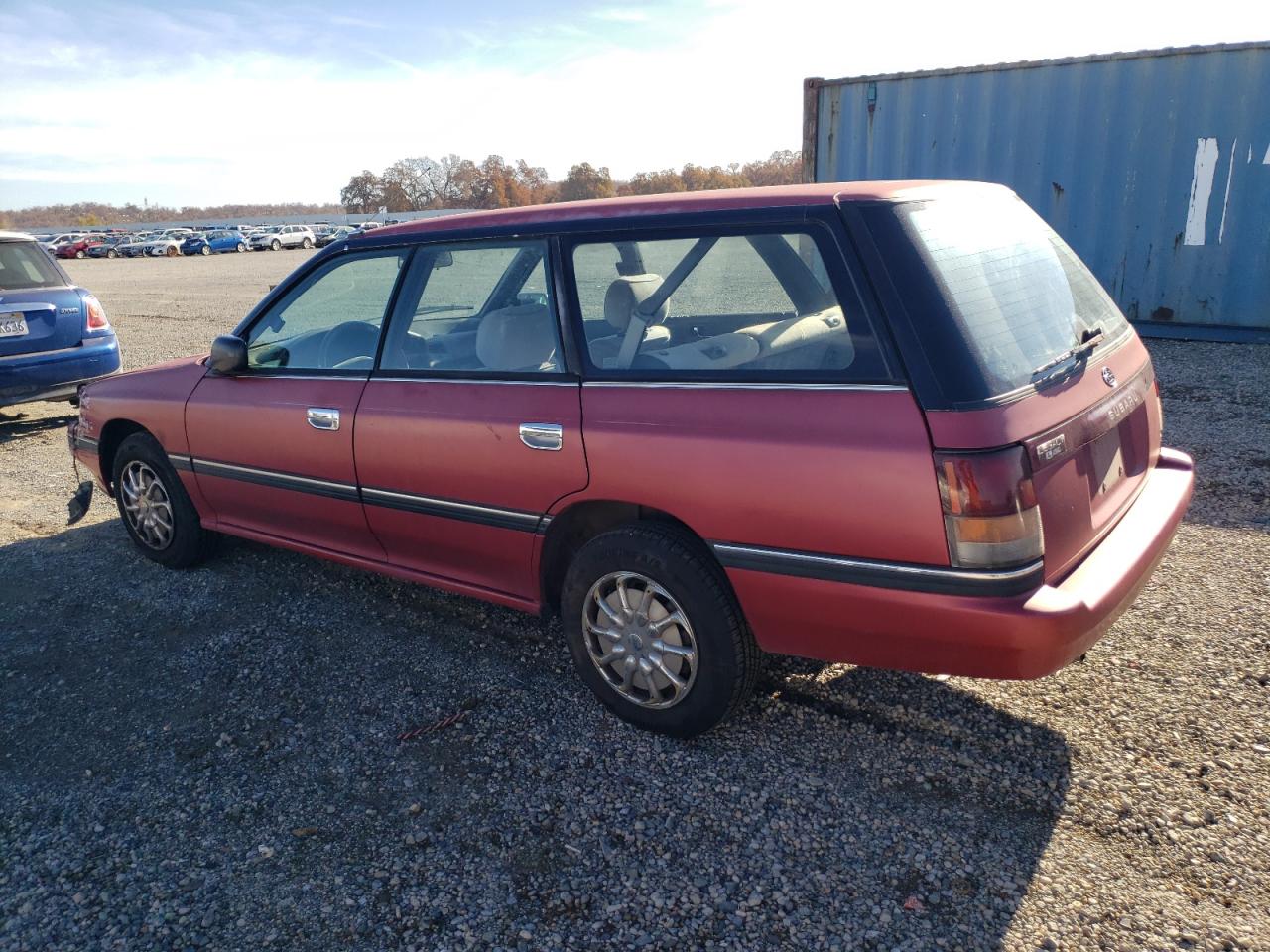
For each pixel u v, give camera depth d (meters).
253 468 4.12
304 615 4.15
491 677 3.55
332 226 64.44
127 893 2.49
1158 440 3.38
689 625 2.91
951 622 2.44
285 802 2.85
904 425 2.42
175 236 54.25
